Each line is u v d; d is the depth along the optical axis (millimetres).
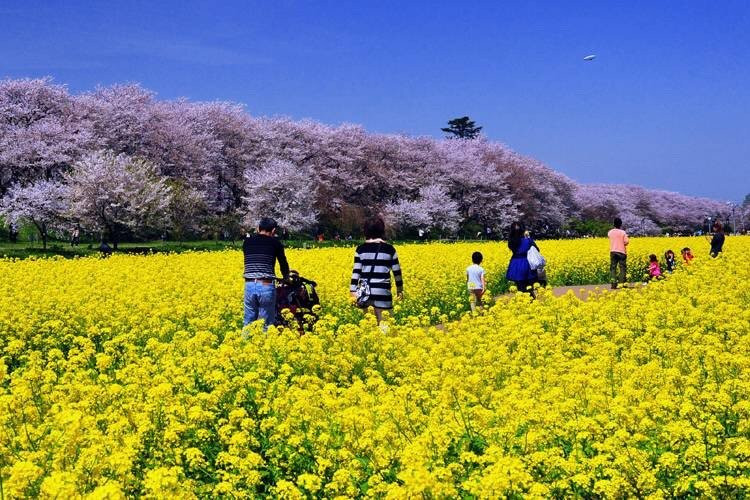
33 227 49438
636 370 8250
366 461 6215
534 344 10500
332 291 16188
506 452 6285
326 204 62531
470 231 75062
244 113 65125
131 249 40656
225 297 15359
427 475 4941
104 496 4473
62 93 52062
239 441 6148
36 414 7176
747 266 19594
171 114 58219
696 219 116312
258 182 54969
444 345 10266
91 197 41531
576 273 25750
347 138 68750
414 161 73500
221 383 7996
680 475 5824
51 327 12852
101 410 7617
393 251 12586
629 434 6340
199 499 5695
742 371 8438
